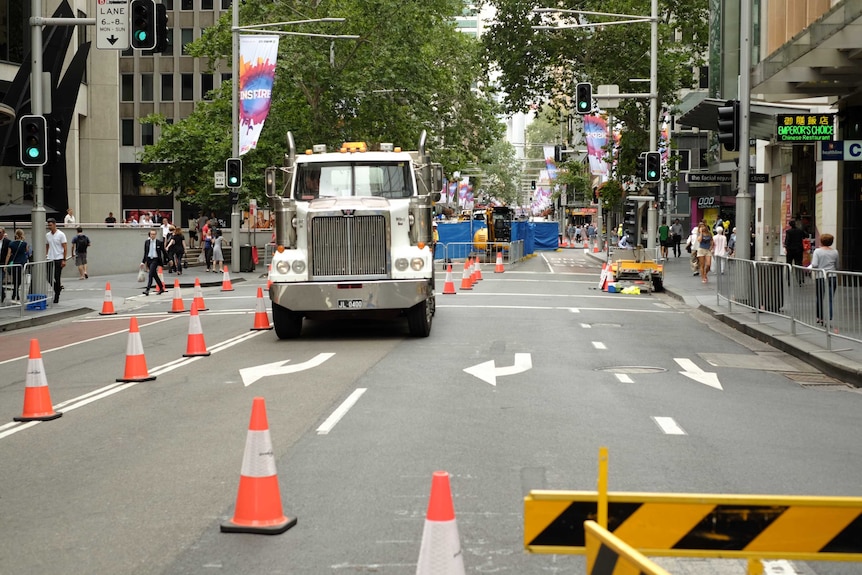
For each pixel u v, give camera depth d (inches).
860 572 264.8
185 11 3508.9
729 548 175.9
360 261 808.3
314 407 515.5
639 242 2059.5
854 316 668.7
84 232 2037.4
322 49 2363.4
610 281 1478.8
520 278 1786.4
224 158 2379.4
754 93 1234.6
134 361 631.8
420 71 2423.7
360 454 404.5
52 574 265.6
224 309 1208.2
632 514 175.0
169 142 2469.2
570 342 816.3
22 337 961.5
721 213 2888.8
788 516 176.1
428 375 628.1
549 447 416.8
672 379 621.3
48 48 1844.2
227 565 269.4
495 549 280.7
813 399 558.3
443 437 437.1
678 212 3334.2
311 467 382.3
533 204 5014.8
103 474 381.4
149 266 1483.8
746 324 914.7
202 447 425.7
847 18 872.9
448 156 2952.8
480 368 658.8
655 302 1288.1
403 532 297.4
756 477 366.3
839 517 176.1
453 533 203.9
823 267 858.8
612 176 2436.0
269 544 287.7
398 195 844.6
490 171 7007.9
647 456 399.5
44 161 1120.2
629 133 2384.4
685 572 264.7
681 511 175.9
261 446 304.0
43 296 1171.3
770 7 1457.9
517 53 2378.2
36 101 1136.2
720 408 518.9
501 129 3061.0
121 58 3533.5
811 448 421.7
